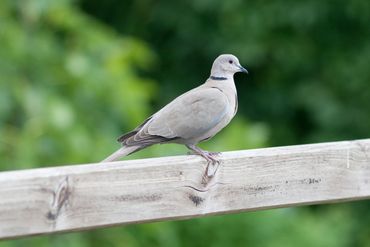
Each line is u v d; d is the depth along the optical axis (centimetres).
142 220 662
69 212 627
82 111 1367
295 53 2109
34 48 1380
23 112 1312
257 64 2161
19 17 1412
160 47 2267
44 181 615
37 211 613
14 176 607
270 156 725
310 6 2050
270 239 1360
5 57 1352
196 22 2184
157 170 669
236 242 1350
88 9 2331
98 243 1325
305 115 2166
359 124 2056
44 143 1276
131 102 1380
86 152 1288
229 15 2100
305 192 742
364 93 2069
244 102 2188
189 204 688
